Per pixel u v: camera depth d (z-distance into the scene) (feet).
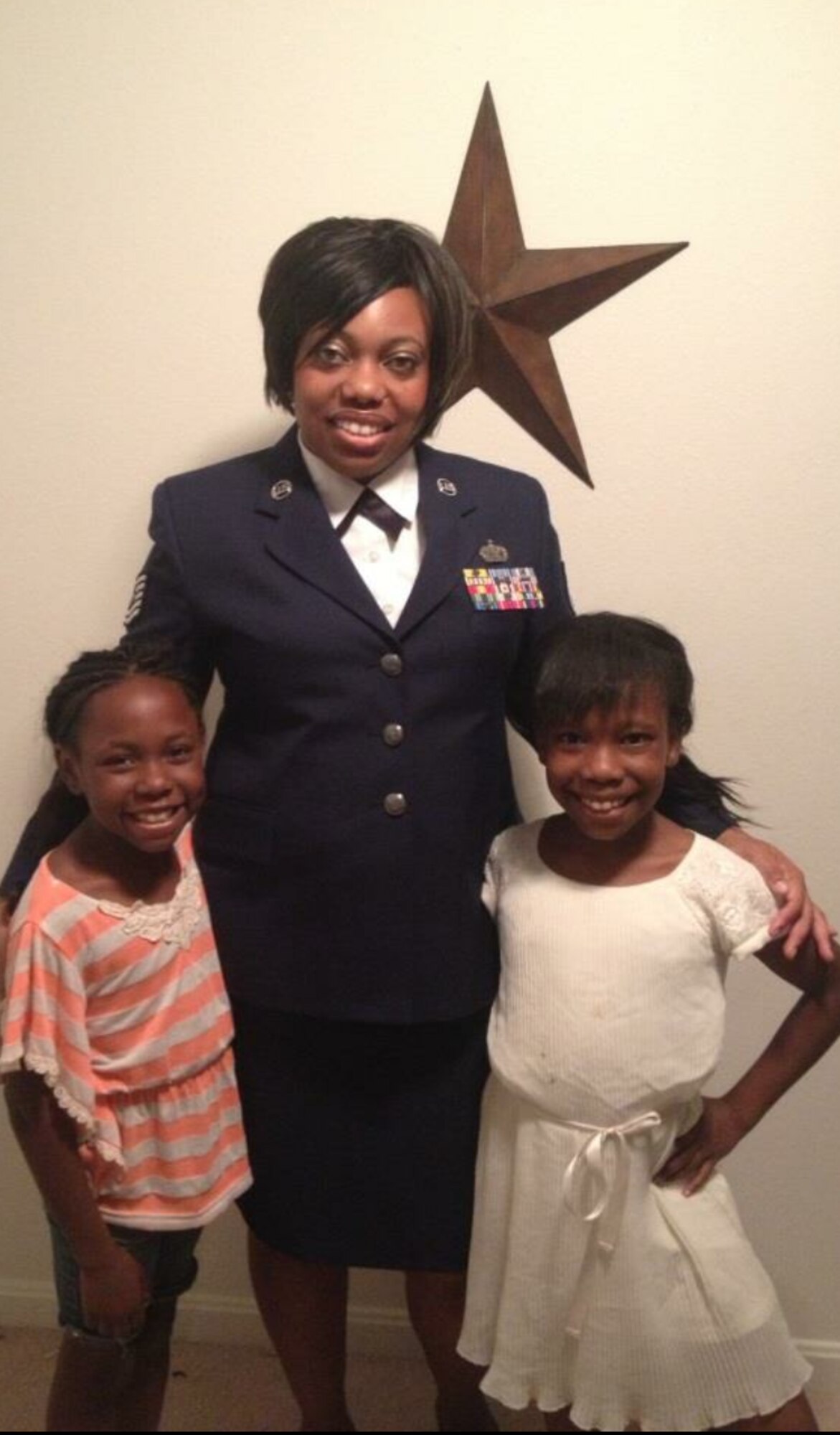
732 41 4.51
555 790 3.79
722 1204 3.93
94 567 4.99
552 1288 3.81
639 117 4.58
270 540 3.81
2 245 4.77
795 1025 4.00
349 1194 4.16
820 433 4.75
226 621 3.81
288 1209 4.17
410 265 3.67
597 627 3.77
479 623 3.85
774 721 4.99
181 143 4.67
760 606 4.90
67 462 4.91
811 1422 3.90
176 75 4.63
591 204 4.63
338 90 4.61
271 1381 5.26
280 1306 4.48
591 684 3.63
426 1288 4.51
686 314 4.69
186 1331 5.58
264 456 4.04
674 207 4.62
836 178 4.57
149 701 3.56
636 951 3.69
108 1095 3.69
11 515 4.97
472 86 4.58
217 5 4.58
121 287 4.78
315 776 3.79
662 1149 3.84
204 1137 3.85
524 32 4.55
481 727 3.93
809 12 4.48
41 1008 3.53
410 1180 4.15
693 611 4.92
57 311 4.81
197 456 4.89
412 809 3.80
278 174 4.67
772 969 4.03
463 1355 4.03
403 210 4.67
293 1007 3.89
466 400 4.79
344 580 3.76
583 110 4.58
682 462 4.80
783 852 5.00
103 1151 3.67
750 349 4.70
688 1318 3.78
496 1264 3.96
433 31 4.56
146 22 4.60
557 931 3.78
